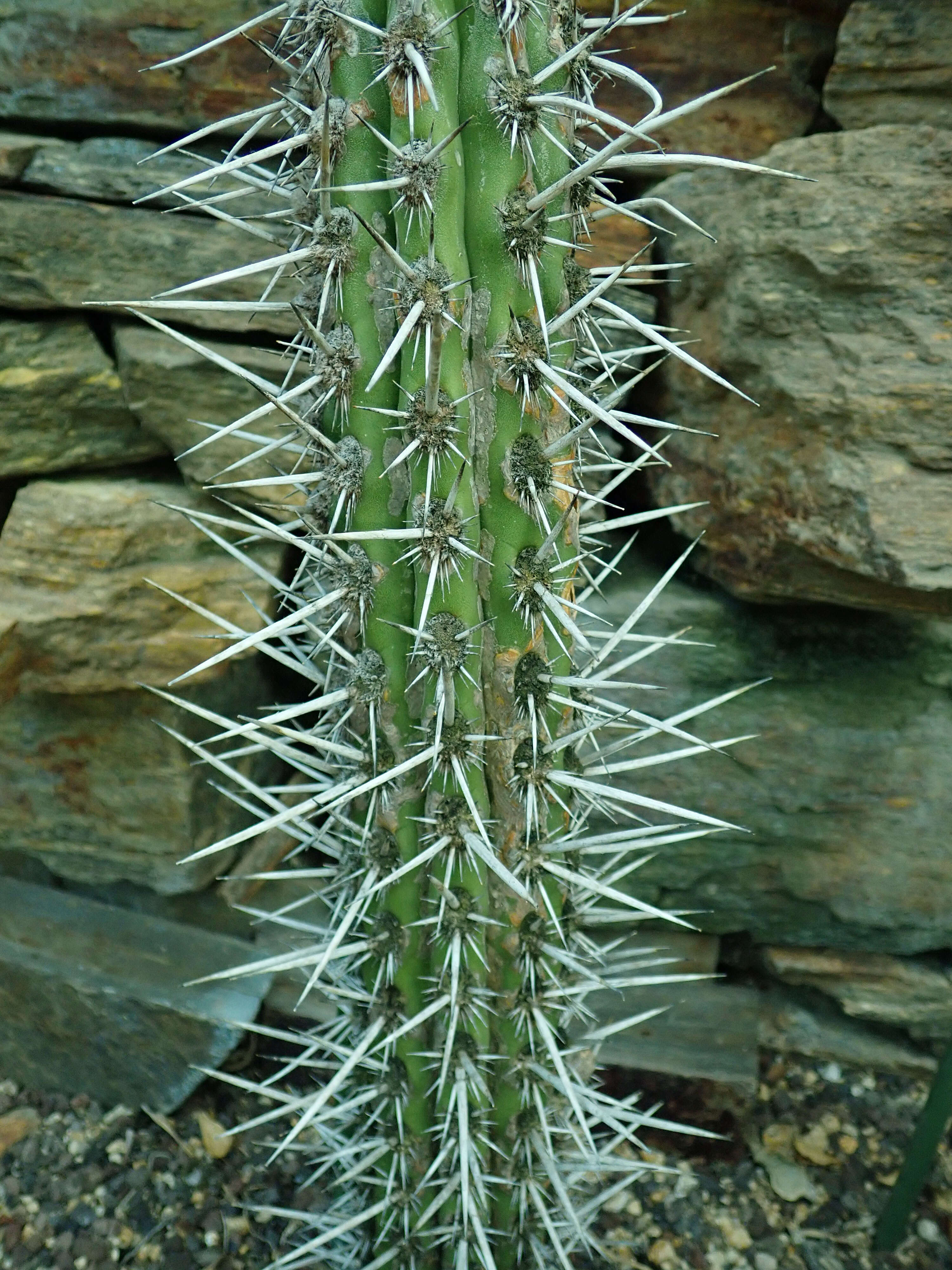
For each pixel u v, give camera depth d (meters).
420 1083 0.85
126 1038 1.10
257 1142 1.05
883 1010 1.12
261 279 1.08
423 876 0.82
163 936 1.16
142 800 1.13
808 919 1.12
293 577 1.18
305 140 0.76
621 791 0.80
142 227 1.08
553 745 0.81
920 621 1.08
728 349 1.04
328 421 0.79
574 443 0.80
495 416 0.78
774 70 1.05
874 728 1.09
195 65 1.08
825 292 1.00
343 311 0.77
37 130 1.11
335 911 0.85
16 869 1.25
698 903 1.14
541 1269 0.87
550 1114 0.87
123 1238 1.03
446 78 0.75
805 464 1.02
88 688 1.09
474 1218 0.81
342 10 0.75
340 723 0.82
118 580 1.08
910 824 1.09
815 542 1.02
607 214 1.08
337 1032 0.89
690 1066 1.07
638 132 0.73
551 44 0.76
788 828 1.10
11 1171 1.07
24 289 1.09
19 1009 1.11
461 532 0.78
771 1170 1.07
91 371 1.10
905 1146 1.08
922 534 0.98
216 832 1.19
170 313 1.08
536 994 0.84
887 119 1.02
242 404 1.09
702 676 1.10
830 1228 1.04
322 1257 0.92
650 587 1.12
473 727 0.80
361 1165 0.86
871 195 0.98
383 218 0.76
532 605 0.79
